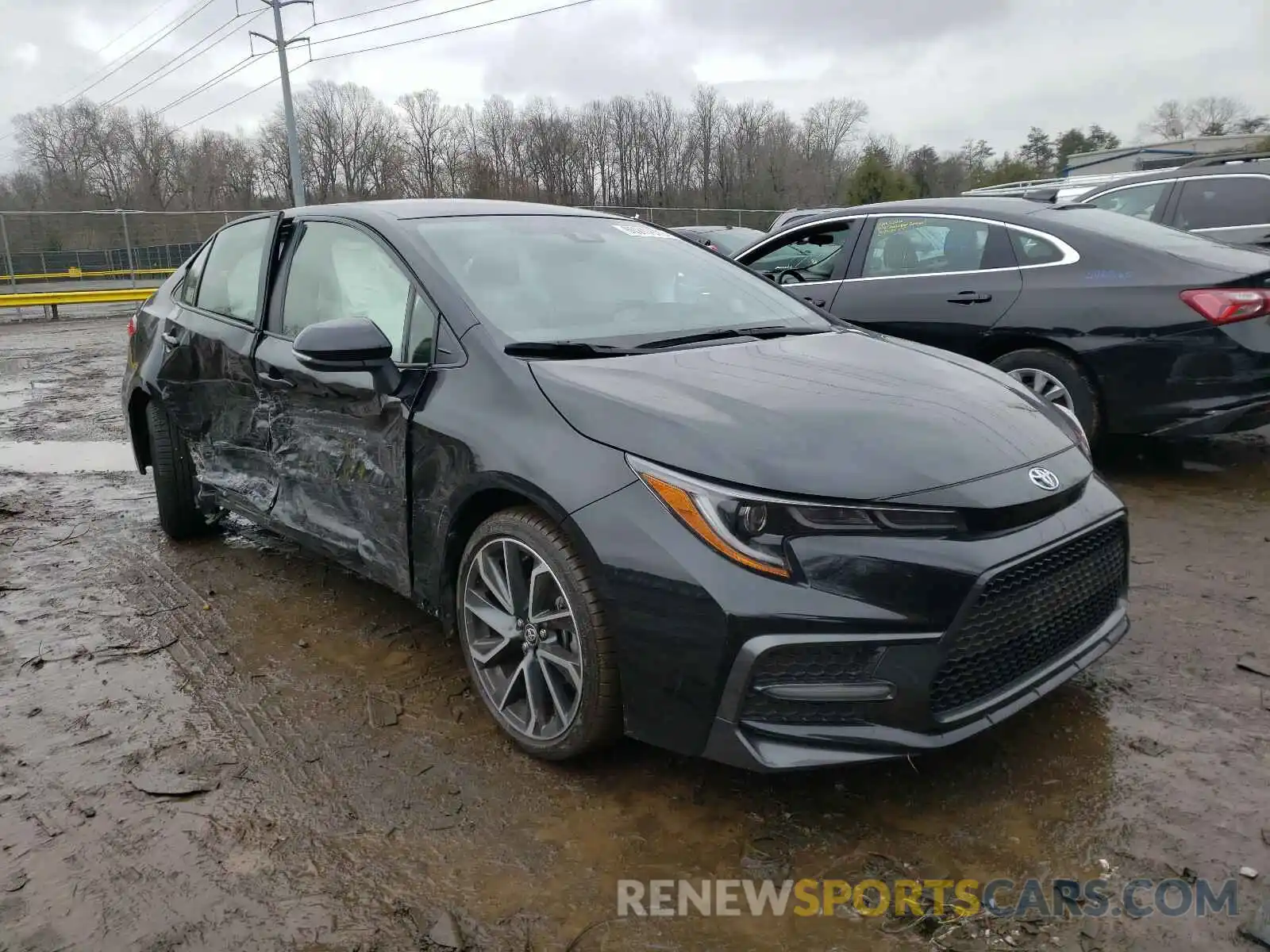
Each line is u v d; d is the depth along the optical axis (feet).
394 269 10.22
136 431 15.28
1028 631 7.53
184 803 8.00
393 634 11.30
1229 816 7.41
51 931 6.54
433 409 9.02
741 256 20.63
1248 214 23.76
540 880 7.00
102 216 80.23
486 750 8.74
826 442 7.38
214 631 11.46
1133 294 14.97
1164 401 14.89
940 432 7.75
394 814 7.80
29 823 7.75
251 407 12.00
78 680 10.25
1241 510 14.56
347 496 10.37
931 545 6.95
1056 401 15.93
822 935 6.40
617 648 7.51
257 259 12.62
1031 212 16.69
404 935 6.46
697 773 8.28
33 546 14.85
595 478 7.58
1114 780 7.95
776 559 6.88
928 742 7.01
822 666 6.88
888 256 18.02
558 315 9.86
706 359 9.20
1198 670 9.71
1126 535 8.73
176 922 6.62
